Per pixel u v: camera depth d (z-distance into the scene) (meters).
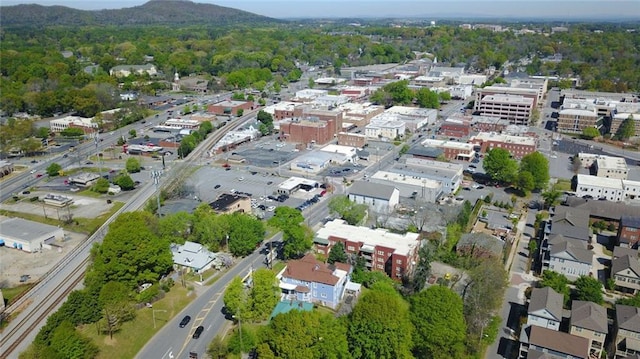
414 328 79.75
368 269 111.38
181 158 196.62
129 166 179.12
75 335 78.75
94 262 102.56
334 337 76.81
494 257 111.88
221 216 119.75
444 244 120.69
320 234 116.56
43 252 121.56
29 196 158.25
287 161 192.25
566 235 119.19
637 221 120.94
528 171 158.25
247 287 98.81
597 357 82.56
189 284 104.31
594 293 94.94
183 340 86.94
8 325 92.62
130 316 90.88
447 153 196.75
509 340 87.81
